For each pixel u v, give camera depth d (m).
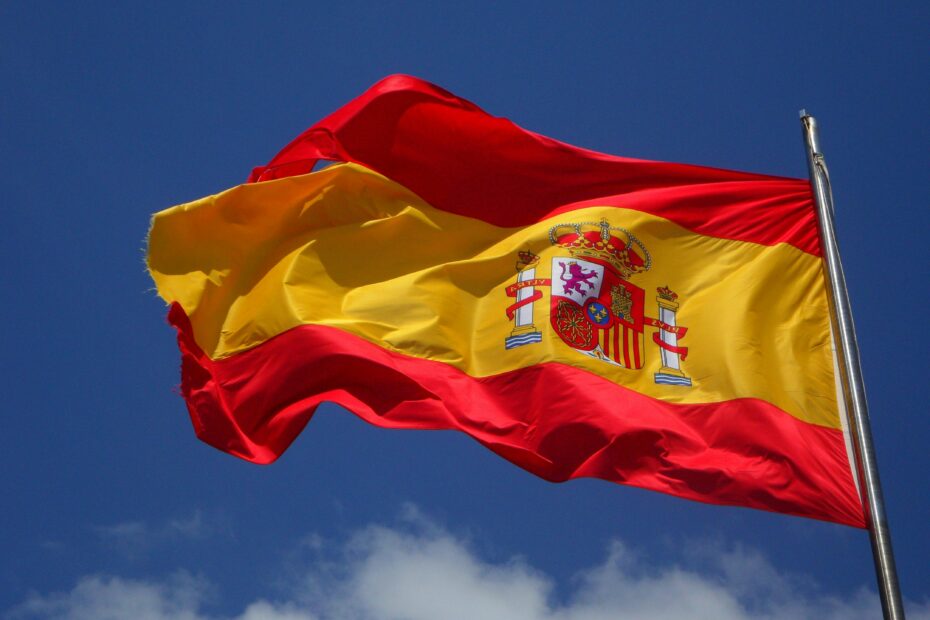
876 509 15.80
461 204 19.92
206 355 18.34
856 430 16.50
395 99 20.31
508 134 20.36
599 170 20.17
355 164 19.80
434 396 17.61
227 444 17.53
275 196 19.36
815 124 19.66
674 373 17.91
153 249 18.62
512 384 17.97
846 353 17.28
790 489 16.52
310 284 18.72
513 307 18.69
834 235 18.59
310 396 17.83
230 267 18.92
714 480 16.62
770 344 18.08
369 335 18.28
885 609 15.16
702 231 19.30
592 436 17.14
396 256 19.34
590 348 18.12
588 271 18.83
